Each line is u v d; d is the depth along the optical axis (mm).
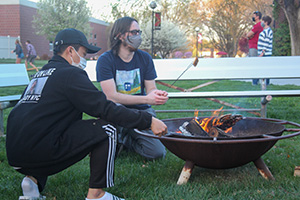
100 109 1972
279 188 2467
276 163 3105
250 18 28938
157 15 14766
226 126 2742
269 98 4543
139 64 3408
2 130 4520
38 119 1938
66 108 2012
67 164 2066
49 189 2586
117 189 2541
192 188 2523
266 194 2342
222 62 5285
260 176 2723
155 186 2592
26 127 1925
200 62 5297
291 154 3482
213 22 29484
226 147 2299
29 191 2232
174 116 5855
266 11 27297
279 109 6426
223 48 31562
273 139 2201
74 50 2178
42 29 32375
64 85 1989
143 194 2428
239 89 9188
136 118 2020
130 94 3373
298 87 9359
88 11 33594
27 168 2035
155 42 24078
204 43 32312
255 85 9938
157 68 5340
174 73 5297
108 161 2068
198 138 2377
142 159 3428
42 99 1981
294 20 14664
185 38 25812
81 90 1975
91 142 2012
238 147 2303
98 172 2068
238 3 28000
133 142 3457
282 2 14656
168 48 24500
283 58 5266
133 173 2916
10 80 5008
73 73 2021
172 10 29156
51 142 1948
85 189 2555
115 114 1984
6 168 3170
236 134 3047
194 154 2438
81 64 2234
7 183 2729
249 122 3029
